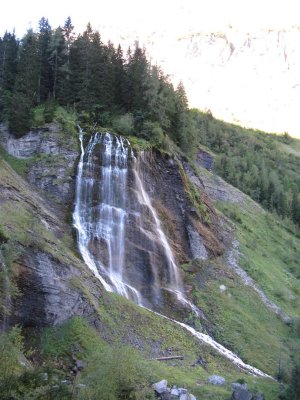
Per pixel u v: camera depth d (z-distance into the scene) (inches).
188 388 1430.9
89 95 2844.5
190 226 2738.7
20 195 2005.4
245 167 5634.8
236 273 2751.0
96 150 2524.6
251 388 1537.9
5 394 994.1
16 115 2541.8
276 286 2886.3
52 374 1179.9
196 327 2149.4
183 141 3321.9
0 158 2181.3
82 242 2219.5
